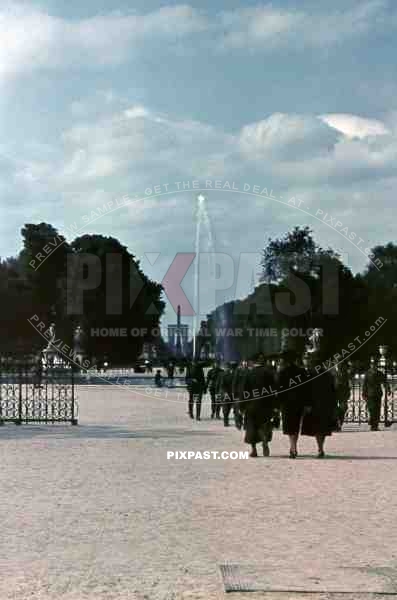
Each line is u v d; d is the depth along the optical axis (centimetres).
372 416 4878
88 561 1698
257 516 2155
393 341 10206
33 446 3806
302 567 1653
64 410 5491
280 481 2755
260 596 1460
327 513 2194
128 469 3045
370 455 3503
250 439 3438
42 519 2114
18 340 13112
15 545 1833
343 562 1692
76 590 1495
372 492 2528
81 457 3397
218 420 5384
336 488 2603
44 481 2742
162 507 2280
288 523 2069
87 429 4706
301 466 3136
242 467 3114
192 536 1923
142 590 1498
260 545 1839
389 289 12438
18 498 2416
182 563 1684
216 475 2894
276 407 3444
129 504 2323
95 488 2600
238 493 2514
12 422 5128
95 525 2044
